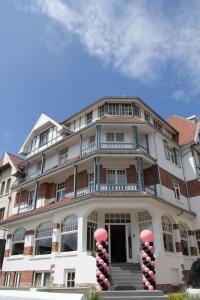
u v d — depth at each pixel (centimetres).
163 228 1736
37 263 1789
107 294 1159
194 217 2067
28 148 2752
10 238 2161
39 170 2462
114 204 1602
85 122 2342
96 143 1936
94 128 2038
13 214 2494
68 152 2266
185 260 1802
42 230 1933
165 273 1503
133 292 1170
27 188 2444
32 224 1998
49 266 1689
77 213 1662
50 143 2486
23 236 2059
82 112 2359
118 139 2069
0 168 2975
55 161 2338
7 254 2109
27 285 1769
